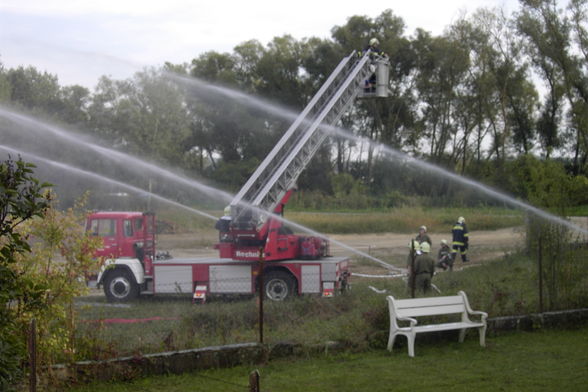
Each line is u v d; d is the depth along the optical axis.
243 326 9.18
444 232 34.69
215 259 14.10
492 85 53.97
